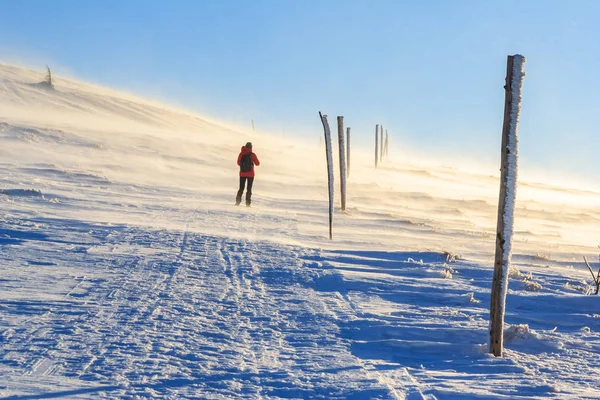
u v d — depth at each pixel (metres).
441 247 16.86
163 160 48.50
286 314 8.42
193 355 6.43
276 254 13.09
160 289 9.58
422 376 5.96
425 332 7.66
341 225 20.34
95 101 105.19
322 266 11.99
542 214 47.44
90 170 35.78
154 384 5.50
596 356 6.90
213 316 8.15
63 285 9.57
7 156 38.47
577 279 12.80
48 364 6.02
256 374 5.86
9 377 5.61
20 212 16.83
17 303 8.34
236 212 21.44
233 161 55.66
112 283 9.86
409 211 34.34
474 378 5.93
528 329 7.68
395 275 11.66
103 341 6.82
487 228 27.73
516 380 5.86
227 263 11.95
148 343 6.80
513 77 6.67
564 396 5.38
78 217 16.86
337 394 5.31
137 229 15.38
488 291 10.45
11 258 11.37
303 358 6.48
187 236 14.86
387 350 6.98
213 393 5.30
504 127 6.77
